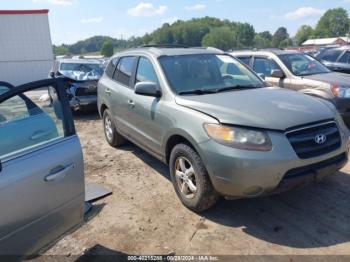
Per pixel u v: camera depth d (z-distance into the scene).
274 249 2.91
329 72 6.91
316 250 2.87
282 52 7.21
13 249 2.13
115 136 5.69
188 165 3.55
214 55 4.57
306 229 3.17
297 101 3.53
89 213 3.12
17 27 20.61
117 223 3.44
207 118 3.20
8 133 2.23
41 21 20.98
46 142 2.41
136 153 5.56
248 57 7.66
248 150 2.90
